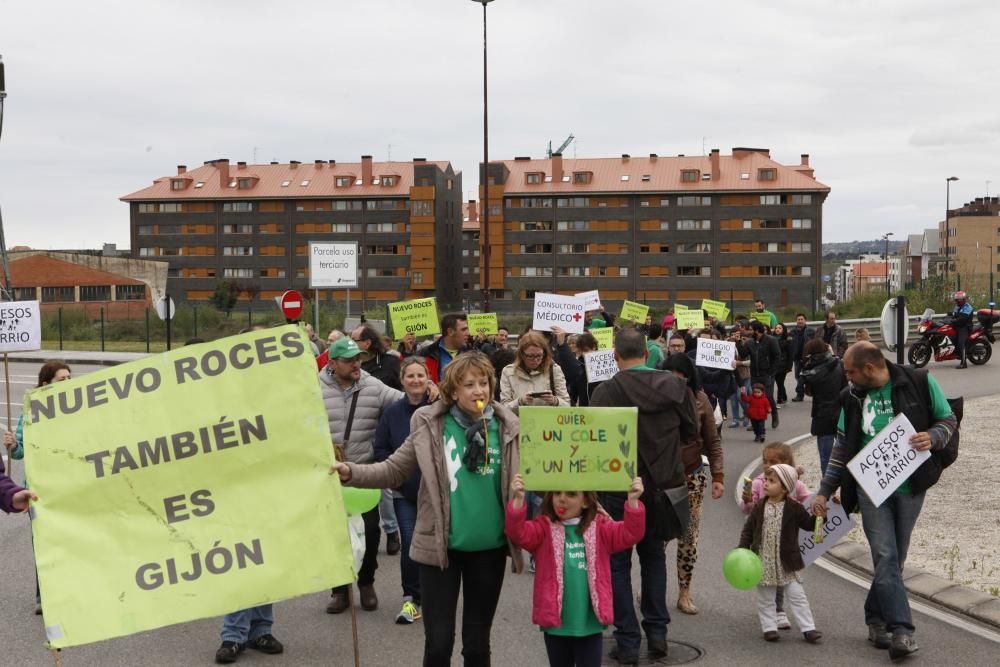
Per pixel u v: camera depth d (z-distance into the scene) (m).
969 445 16.11
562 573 5.22
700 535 10.59
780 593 7.46
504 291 109.25
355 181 113.25
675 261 107.06
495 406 5.39
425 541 5.34
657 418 6.80
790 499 7.10
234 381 5.26
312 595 8.52
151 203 115.81
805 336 23.16
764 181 106.06
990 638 7.10
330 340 12.52
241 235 114.50
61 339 45.72
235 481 5.22
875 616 7.03
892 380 6.81
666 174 108.19
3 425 20.50
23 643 7.25
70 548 5.10
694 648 6.98
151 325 55.00
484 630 5.45
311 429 5.27
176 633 7.50
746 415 19.00
